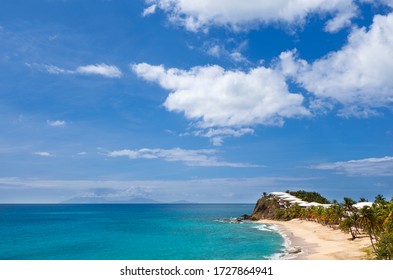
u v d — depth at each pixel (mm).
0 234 138500
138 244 103438
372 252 66125
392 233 51969
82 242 110750
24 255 87000
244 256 76188
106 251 91250
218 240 107875
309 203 185250
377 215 76125
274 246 91125
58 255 86250
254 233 127812
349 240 90562
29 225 188500
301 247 85688
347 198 103250
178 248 92625
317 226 136375
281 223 171375
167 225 180000
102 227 171375
